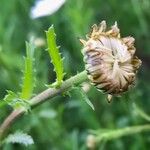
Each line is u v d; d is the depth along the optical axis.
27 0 0.21
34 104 0.10
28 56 0.11
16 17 0.22
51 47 0.10
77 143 0.17
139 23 0.22
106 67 0.10
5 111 0.18
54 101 0.19
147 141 0.17
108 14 0.22
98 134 0.16
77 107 0.18
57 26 0.21
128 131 0.16
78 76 0.10
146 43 0.21
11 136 0.11
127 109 0.18
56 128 0.18
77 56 0.20
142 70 0.21
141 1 0.20
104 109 0.19
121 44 0.10
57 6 0.17
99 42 0.10
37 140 0.18
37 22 0.21
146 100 0.19
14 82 0.18
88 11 0.20
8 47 0.20
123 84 0.10
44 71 0.19
